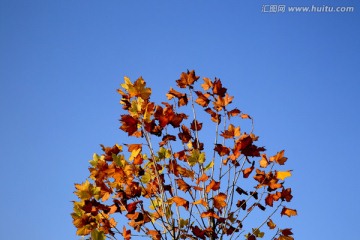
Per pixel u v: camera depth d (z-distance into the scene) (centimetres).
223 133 382
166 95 407
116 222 370
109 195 369
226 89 407
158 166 394
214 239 351
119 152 391
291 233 368
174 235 355
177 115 388
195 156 374
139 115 367
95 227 364
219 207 354
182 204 349
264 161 374
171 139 382
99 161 372
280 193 368
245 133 372
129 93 367
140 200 366
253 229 387
